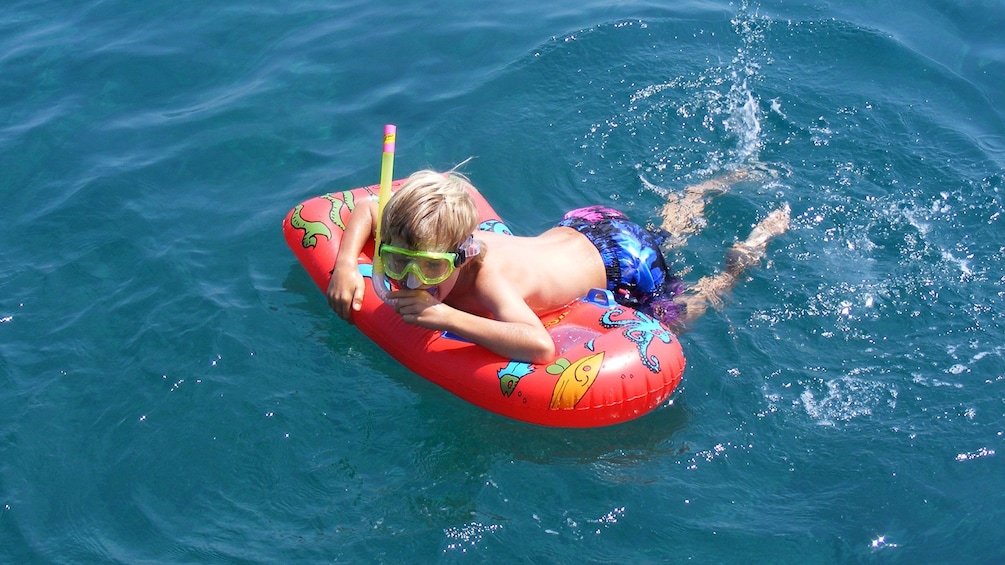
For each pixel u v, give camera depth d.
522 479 3.59
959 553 3.28
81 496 3.49
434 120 5.80
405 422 3.82
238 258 4.71
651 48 6.39
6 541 3.32
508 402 3.73
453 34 6.69
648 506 3.46
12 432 3.71
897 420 3.82
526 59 6.29
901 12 6.86
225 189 5.26
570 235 4.34
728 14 6.75
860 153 5.45
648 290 4.37
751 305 4.41
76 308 4.34
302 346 4.16
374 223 4.31
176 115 5.91
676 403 3.93
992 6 6.93
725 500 3.50
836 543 3.32
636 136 5.64
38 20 6.99
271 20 6.93
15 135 5.66
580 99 5.94
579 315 4.09
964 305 4.39
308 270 4.38
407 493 3.51
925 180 5.21
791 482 3.58
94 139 5.66
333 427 3.78
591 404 3.69
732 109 5.83
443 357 3.86
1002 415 3.82
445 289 3.77
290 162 5.48
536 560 3.25
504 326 3.72
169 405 3.84
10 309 4.32
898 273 4.59
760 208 5.04
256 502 3.48
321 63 6.40
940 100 5.94
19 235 4.83
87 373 3.98
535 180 5.35
